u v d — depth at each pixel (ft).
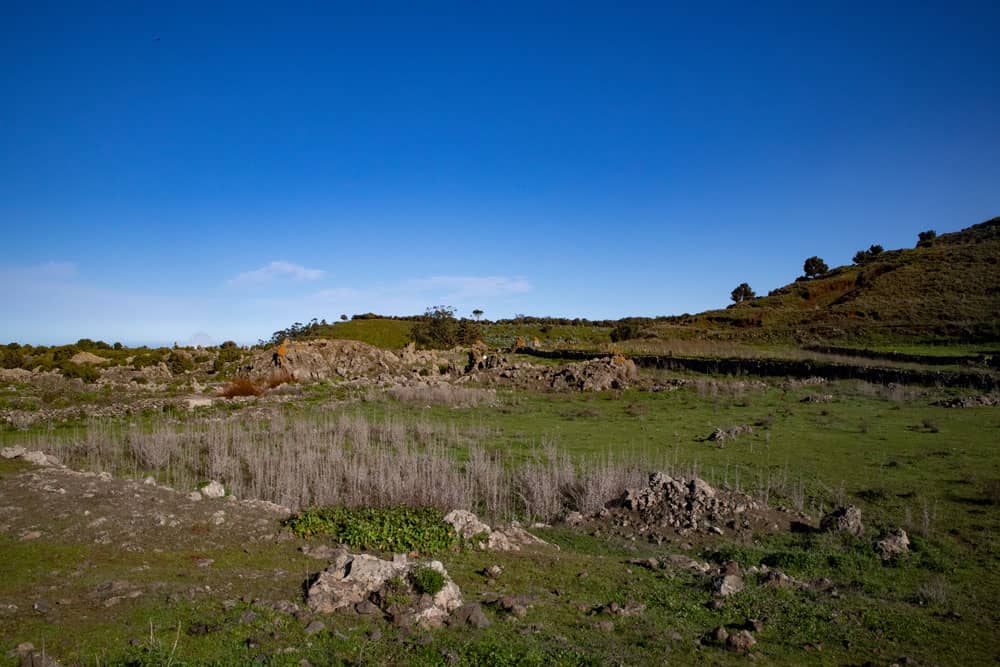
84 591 26.20
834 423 82.48
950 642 27.94
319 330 319.06
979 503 49.49
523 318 403.75
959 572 37.32
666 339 231.91
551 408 105.81
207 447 67.97
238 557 33.12
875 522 45.93
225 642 22.43
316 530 38.83
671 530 45.16
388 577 28.19
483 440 77.77
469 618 26.11
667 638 26.12
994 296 202.08
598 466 57.52
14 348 185.78
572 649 24.07
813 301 277.64
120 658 20.57
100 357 172.86
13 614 23.43
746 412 94.63
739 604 30.60
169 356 165.89
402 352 181.57
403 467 56.65
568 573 34.30
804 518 47.24
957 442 69.46
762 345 198.18
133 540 33.99
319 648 22.66
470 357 169.27
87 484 44.21
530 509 50.78
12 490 41.63
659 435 79.66
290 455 59.26
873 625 29.12
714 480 57.16
